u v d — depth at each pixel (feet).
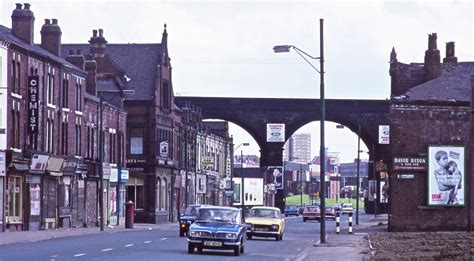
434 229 213.05
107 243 149.28
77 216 242.37
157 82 313.12
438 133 212.43
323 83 164.55
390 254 128.67
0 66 189.37
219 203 432.66
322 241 161.17
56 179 224.12
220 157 439.22
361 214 476.54
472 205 213.46
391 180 213.05
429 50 252.62
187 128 358.23
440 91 226.58
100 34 312.91
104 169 264.72
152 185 309.22
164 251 128.16
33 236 173.58
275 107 422.00
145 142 309.63
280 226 179.22
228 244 124.98
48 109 217.77
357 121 424.05
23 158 199.62
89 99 251.80
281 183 423.23
